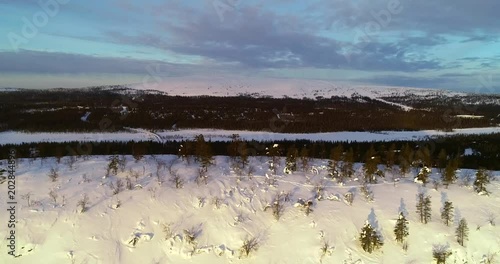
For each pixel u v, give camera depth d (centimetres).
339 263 1791
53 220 1978
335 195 2172
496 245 1792
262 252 1850
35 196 2133
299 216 2027
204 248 1875
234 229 1962
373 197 2152
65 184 2259
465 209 2022
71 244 1870
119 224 1983
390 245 1848
